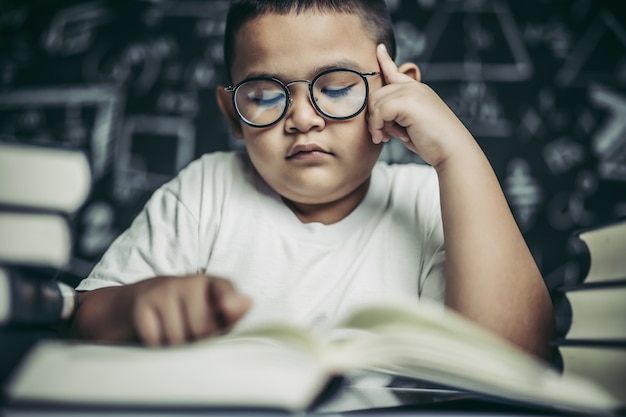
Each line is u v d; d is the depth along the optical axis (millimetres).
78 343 384
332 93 738
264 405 313
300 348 364
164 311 401
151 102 1749
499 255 680
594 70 1716
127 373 330
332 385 425
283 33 742
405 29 1719
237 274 822
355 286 802
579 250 581
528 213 1660
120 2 1787
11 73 1769
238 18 791
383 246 828
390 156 1579
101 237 1689
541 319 681
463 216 698
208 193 875
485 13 1726
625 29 1725
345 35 757
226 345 359
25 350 367
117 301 465
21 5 1792
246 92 754
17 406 311
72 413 308
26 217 394
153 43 1772
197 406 312
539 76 1709
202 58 1765
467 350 364
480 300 668
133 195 1718
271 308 797
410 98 733
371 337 366
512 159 1677
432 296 779
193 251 837
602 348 486
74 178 401
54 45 1778
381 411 385
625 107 1702
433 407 412
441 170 728
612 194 1678
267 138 754
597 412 365
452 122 735
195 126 1738
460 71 1705
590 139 1693
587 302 531
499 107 1695
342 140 747
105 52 1773
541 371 377
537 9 1731
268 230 835
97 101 1753
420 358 361
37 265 400
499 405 416
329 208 836
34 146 392
